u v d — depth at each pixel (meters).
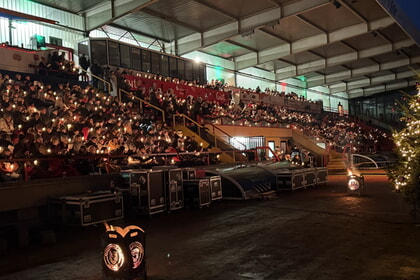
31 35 24.02
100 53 26.78
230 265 6.22
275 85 48.06
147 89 25.42
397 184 9.39
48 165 10.99
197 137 20.69
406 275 5.46
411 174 8.76
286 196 14.91
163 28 30.66
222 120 25.50
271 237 8.09
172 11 27.31
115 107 18.70
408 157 8.90
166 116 21.98
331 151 33.06
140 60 29.83
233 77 41.12
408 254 6.49
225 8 27.44
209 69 38.41
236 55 40.28
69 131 12.70
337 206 11.97
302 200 13.62
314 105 48.50
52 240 8.28
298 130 33.03
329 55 41.78
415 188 8.70
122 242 5.18
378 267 5.85
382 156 31.39
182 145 17.67
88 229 9.49
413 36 24.94
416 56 44.84
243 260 6.47
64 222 9.17
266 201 13.60
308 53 40.56
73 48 26.59
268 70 46.59
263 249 7.13
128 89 22.92
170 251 7.23
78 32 26.89
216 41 31.11
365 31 31.67
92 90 19.22
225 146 22.05
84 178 10.32
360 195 14.34
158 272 5.98
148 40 32.78
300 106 45.38
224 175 14.38
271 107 35.47
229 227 9.30
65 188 9.77
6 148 9.88
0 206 8.32
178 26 30.27
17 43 23.27
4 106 13.33
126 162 13.68
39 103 15.64
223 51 38.41
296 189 17.02
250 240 7.88
